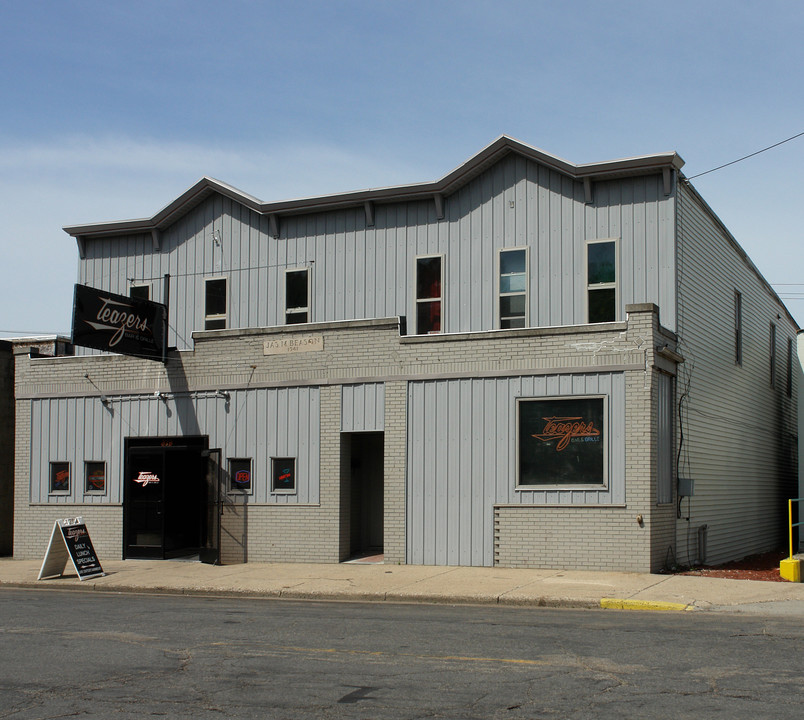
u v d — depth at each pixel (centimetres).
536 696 792
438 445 1869
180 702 796
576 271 2006
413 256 2178
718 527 2156
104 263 2534
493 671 890
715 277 2244
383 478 2098
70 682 881
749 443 2530
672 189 1941
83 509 2219
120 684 869
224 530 2041
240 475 2053
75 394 2255
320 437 1983
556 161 2003
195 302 2405
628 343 1727
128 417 2192
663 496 1777
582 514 1736
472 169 2100
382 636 1095
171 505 2138
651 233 1947
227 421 2081
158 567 1964
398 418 1906
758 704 757
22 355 2328
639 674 870
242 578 1736
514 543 1784
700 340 2084
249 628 1177
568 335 1775
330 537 1956
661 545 1747
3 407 2412
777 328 3025
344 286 2241
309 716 742
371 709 760
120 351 2036
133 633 1152
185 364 2141
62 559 1870
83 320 1952
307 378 2006
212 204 2416
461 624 1185
